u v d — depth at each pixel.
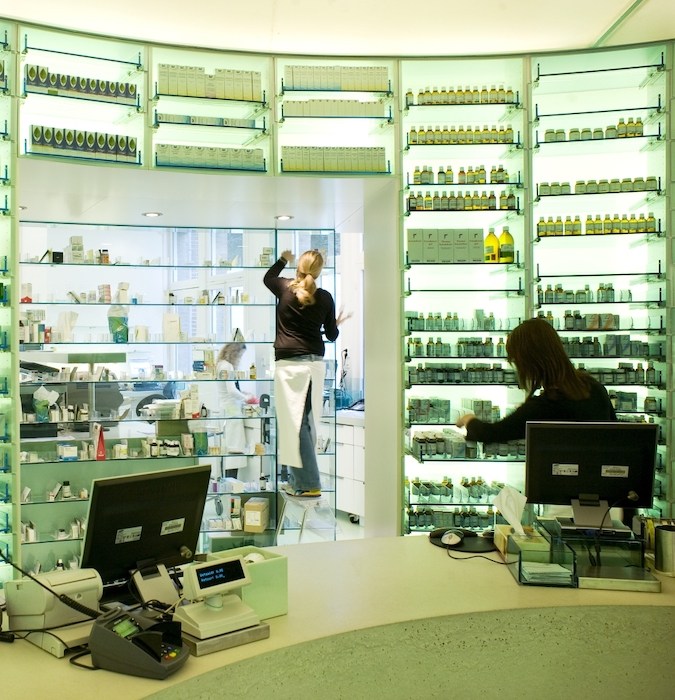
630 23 4.23
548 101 4.83
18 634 1.98
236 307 4.91
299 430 4.64
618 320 4.62
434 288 4.89
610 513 2.76
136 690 1.67
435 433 4.73
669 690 2.28
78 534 4.54
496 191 4.81
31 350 4.53
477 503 4.62
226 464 4.88
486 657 2.20
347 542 2.91
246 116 4.67
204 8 4.00
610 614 2.25
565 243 4.77
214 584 1.94
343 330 7.47
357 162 4.55
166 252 5.22
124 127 4.53
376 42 4.48
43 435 4.47
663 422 4.54
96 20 4.12
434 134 4.61
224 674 1.80
